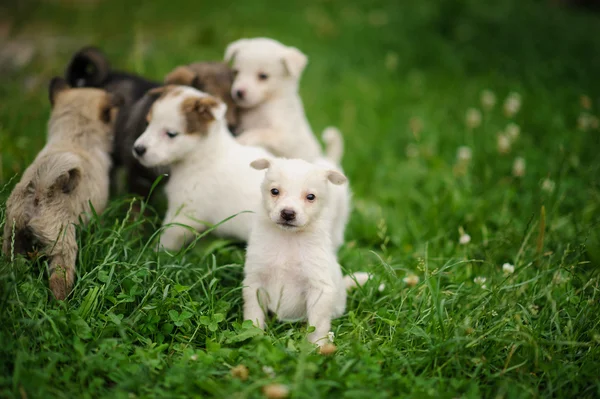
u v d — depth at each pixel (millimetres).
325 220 4668
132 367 3666
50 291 4180
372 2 16109
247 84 6719
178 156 5285
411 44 12898
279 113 6898
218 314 4242
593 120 8266
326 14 15117
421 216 6648
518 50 12406
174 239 5309
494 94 10398
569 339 4113
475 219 6234
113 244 4508
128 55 10586
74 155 4703
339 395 3520
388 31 13516
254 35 12922
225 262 5176
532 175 7176
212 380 3635
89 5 15383
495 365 4023
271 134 6613
